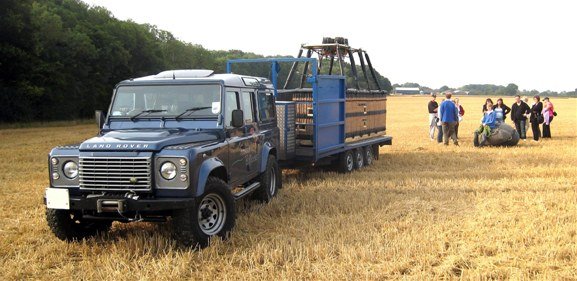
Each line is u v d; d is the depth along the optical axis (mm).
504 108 21062
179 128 7242
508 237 6766
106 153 6191
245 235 7098
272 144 9469
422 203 8969
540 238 6695
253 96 8625
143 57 57750
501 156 15688
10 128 34094
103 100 50688
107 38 50094
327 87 11516
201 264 5961
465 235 6941
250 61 11469
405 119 40719
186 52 78250
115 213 6461
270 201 9141
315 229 7199
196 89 7406
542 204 8641
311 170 13117
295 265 5844
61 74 41438
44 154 17703
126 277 5559
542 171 12602
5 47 35312
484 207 8648
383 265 5773
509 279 5348
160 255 6219
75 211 6699
